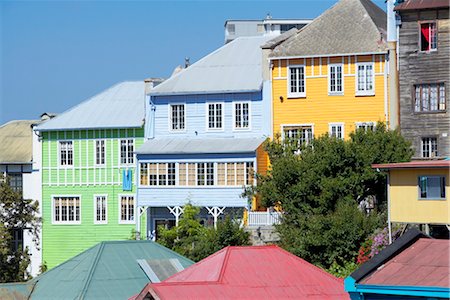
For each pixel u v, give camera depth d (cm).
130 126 8444
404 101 7456
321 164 6581
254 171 7512
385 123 7231
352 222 6166
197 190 7956
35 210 7869
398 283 3372
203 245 6844
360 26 7794
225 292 3938
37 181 8781
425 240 3566
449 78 7319
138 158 8181
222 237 6825
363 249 6034
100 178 8588
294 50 7844
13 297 4844
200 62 8525
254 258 4166
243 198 7781
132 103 8775
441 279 3344
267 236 7025
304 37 7888
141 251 5197
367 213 6562
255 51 8506
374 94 7625
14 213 7788
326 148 6669
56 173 8731
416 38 7412
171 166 8088
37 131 8775
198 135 8175
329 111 7756
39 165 8781
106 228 8544
